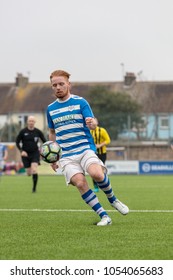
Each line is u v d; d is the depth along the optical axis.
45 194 63.69
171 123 174.12
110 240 27.66
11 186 82.38
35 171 67.19
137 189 72.44
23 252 24.88
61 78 31.86
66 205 48.38
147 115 162.00
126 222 34.59
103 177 32.50
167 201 52.22
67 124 32.12
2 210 43.94
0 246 26.27
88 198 33.06
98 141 65.12
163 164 138.75
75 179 32.31
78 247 25.84
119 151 158.12
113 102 199.75
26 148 67.31
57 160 32.44
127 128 158.00
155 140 161.12
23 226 33.28
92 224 33.78
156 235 29.22
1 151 99.69
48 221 35.81
